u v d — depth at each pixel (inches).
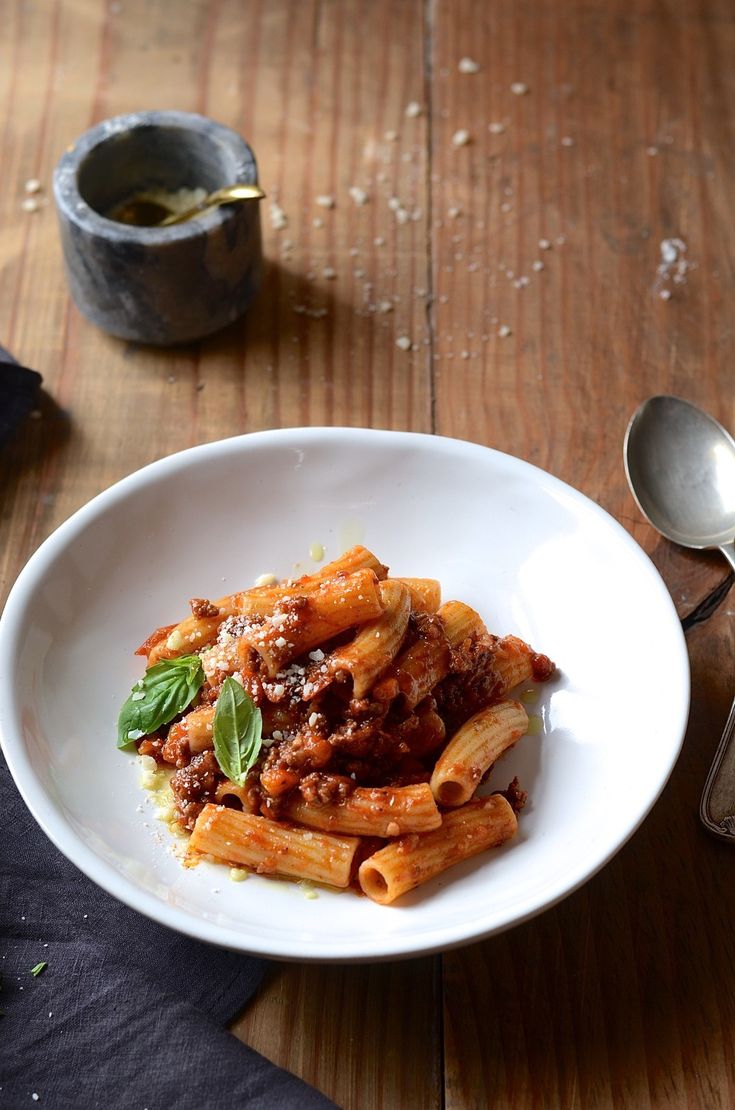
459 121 33.3
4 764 23.6
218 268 28.5
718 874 22.9
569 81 34.0
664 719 22.1
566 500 24.6
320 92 33.8
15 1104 20.6
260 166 32.4
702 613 25.7
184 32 34.8
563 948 22.2
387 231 31.4
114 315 29.0
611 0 35.5
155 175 30.6
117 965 21.7
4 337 29.5
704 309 30.2
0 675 22.2
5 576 26.2
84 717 23.2
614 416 28.5
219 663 22.7
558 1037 21.5
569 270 30.8
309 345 29.6
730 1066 21.3
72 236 28.1
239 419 28.5
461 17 35.2
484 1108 21.0
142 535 24.8
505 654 23.4
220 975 21.8
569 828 21.9
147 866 21.5
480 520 25.2
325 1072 21.2
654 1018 21.6
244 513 25.3
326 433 25.3
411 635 22.8
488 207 31.8
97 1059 20.9
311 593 22.6
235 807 22.5
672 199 32.0
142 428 28.3
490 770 23.0
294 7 35.3
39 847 22.8
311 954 19.7
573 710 23.4
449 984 21.9
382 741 22.1
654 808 23.4
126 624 24.4
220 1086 20.7
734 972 22.0
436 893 21.4
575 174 32.4
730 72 34.3
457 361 29.4
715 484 26.9
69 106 33.4
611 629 23.7
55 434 28.1
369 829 21.6
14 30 34.7
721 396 28.8
